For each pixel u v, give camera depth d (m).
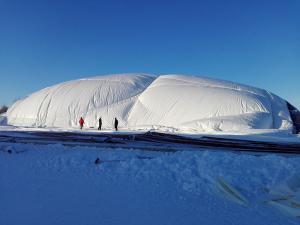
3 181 8.12
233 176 8.04
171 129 31.58
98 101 37.00
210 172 8.44
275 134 25.95
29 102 41.34
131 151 12.67
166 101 35.09
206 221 5.55
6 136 22.34
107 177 8.44
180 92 35.62
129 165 9.38
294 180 7.29
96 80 39.94
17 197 6.80
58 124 36.62
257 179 7.93
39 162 10.40
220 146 17.03
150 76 41.59
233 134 26.09
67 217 5.66
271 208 6.29
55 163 10.12
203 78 39.34
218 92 34.84
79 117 36.31
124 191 7.24
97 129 33.38
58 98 38.78
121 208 6.15
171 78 39.19
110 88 38.06
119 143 17.72
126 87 38.19
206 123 30.95
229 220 5.61
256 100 33.81
